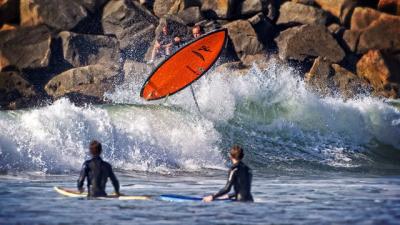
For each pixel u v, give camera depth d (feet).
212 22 433.48
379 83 435.94
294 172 230.27
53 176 195.93
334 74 423.23
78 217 132.26
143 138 228.22
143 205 146.20
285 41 437.58
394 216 136.87
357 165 254.47
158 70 234.38
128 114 232.12
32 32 417.90
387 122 285.43
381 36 456.04
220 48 239.09
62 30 426.51
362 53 454.81
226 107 263.90
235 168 151.12
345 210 143.54
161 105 243.19
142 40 427.33
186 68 237.04
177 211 139.44
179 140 234.58
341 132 276.62
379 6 483.92
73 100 382.83
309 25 441.27
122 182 190.70
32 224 125.49
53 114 216.13
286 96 274.57
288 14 449.06
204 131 242.99
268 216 135.33
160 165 224.33
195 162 231.50
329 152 263.90
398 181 204.64
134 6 435.12
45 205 145.28
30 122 211.41
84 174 153.17
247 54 427.74
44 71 414.62
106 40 423.23
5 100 383.24
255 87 270.67
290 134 266.98
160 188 179.52
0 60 408.05
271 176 217.56
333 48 440.04
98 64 412.57
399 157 272.72
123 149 223.71
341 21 463.01
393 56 451.94
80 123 218.59
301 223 128.88
